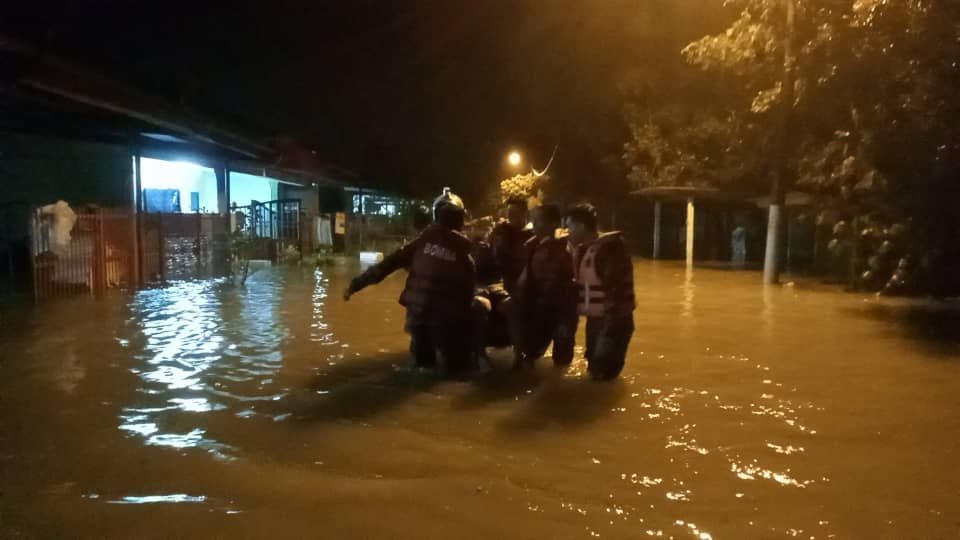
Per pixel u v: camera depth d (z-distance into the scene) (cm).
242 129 1984
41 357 892
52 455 555
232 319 1195
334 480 507
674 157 2805
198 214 1886
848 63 1342
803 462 541
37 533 431
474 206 3797
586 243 791
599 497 478
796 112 1784
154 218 1728
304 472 521
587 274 787
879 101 1326
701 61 1942
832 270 2139
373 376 802
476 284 900
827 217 1884
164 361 873
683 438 593
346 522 445
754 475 515
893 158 1316
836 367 852
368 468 529
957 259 1461
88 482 504
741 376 805
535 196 2653
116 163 1886
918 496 481
